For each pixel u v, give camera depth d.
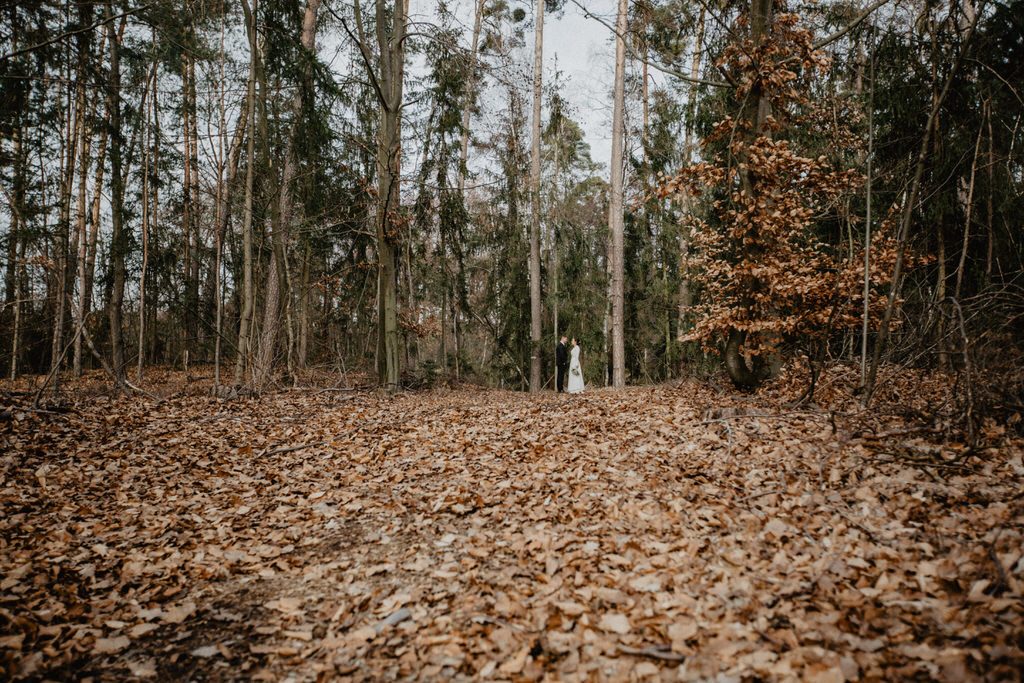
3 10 10.95
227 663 3.02
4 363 16.58
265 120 14.04
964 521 3.71
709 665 2.54
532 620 3.13
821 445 5.77
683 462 5.81
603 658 2.71
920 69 9.27
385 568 4.00
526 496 5.18
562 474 5.71
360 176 16.36
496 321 19.94
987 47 8.98
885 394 7.73
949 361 6.87
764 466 5.40
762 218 8.62
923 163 7.05
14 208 11.90
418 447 7.24
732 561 3.53
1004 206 9.15
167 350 24.83
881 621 2.71
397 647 3.03
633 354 21.27
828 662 2.45
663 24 11.60
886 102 10.18
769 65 8.14
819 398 8.28
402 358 17.72
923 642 2.52
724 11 10.39
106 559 4.23
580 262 19.22
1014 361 5.83
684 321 17.88
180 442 7.61
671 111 18.80
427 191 17.55
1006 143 9.18
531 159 18.41
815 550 3.56
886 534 3.68
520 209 18.34
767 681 2.40
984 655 2.36
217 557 4.28
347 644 3.10
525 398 12.91
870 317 8.55
